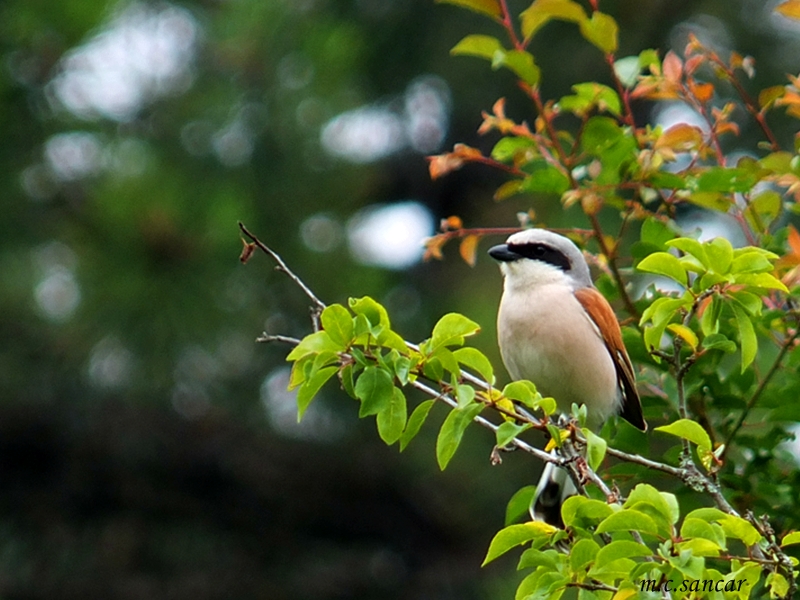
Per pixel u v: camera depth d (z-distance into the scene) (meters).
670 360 6.62
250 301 13.56
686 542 4.51
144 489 16.83
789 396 6.95
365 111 18.06
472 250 7.93
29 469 16.61
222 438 16.62
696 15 17.48
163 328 12.67
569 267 8.09
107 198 12.47
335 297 13.93
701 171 7.40
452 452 5.09
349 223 14.73
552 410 5.15
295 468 17.02
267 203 13.95
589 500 4.77
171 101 13.96
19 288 14.18
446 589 16.81
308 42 14.14
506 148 7.57
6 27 12.89
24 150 13.60
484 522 16.75
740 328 5.49
